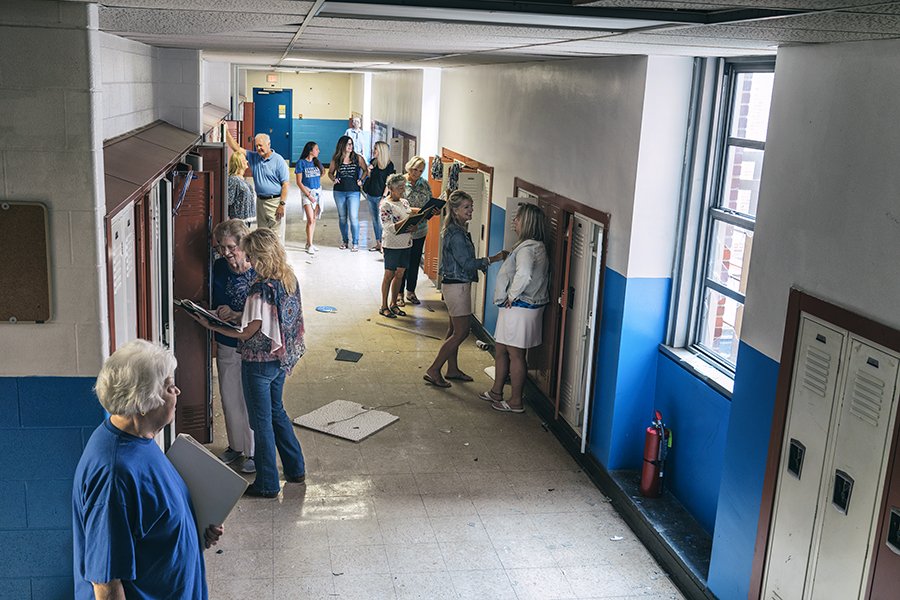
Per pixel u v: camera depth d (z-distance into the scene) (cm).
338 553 489
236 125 1493
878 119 331
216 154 609
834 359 354
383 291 966
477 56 614
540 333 703
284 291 524
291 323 531
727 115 527
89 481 274
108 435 278
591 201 611
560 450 650
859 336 337
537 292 688
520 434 674
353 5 240
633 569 492
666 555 494
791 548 383
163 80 640
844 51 352
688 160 539
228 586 450
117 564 271
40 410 327
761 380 413
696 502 525
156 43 554
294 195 1875
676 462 551
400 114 1491
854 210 344
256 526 513
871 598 329
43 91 300
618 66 563
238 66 1547
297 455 568
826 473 358
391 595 451
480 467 612
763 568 404
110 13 301
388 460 614
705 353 548
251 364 528
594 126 605
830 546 354
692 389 528
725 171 533
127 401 270
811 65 375
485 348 881
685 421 538
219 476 310
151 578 285
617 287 570
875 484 327
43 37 296
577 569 488
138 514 274
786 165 394
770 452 399
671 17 259
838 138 355
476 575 475
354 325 934
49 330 320
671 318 563
